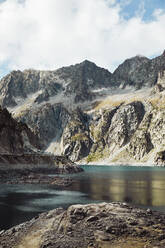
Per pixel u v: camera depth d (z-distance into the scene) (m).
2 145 143.88
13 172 118.12
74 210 31.14
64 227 28.48
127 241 24.31
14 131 162.62
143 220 29.28
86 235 25.92
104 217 29.41
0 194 68.00
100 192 73.75
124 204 34.38
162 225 28.41
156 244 23.44
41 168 151.00
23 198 61.44
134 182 106.75
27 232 29.75
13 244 26.80
